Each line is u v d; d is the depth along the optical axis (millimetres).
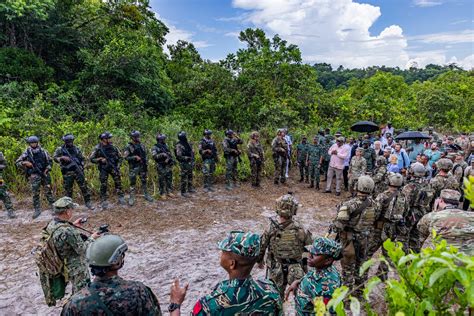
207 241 6324
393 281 1265
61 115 12289
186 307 4348
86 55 14727
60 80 15648
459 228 2791
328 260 2676
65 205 3635
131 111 14094
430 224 3008
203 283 4910
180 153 8617
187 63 23219
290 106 16953
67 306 1930
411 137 10406
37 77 13461
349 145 9938
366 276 4062
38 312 4191
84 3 16078
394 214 4164
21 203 7750
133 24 18812
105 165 7555
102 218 7137
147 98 15867
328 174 9977
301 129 14547
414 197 4762
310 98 18016
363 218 3941
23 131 9953
